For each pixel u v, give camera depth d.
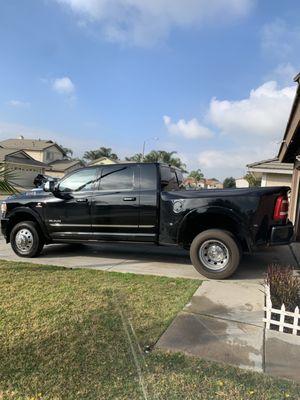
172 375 3.14
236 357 3.45
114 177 7.11
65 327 4.04
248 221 5.96
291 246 9.18
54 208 7.39
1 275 6.13
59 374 3.15
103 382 3.04
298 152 10.41
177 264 7.18
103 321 4.20
